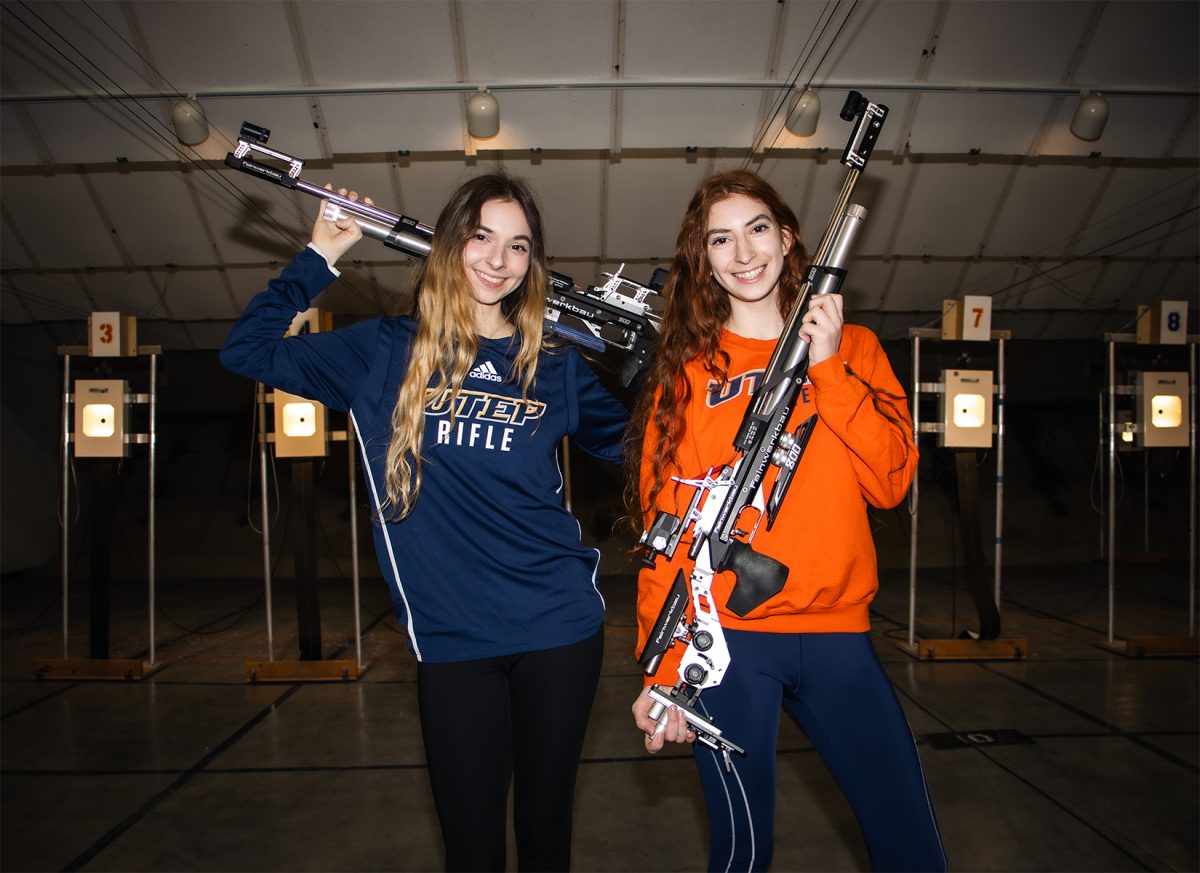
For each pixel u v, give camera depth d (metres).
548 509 1.38
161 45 5.38
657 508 1.35
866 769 1.26
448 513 1.32
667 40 5.48
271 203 6.64
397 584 1.34
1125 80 5.88
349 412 1.43
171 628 5.99
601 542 8.95
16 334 8.60
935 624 5.70
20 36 5.29
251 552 9.07
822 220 7.00
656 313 2.10
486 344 1.42
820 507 1.27
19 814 2.69
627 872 2.23
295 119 5.85
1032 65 5.76
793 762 3.00
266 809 2.71
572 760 1.33
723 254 1.36
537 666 1.32
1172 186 6.88
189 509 9.30
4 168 6.35
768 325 1.43
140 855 2.38
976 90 5.87
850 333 1.40
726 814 1.28
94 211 6.78
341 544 9.05
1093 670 4.33
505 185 1.41
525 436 1.37
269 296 1.39
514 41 5.47
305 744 3.36
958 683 4.08
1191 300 8.21
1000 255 7.56
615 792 2.79
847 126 6.03
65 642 4.59
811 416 1.31
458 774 1.27
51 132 5.98
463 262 1.39
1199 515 8.07
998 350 4.75
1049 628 5.52
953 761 3.01
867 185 6.79
